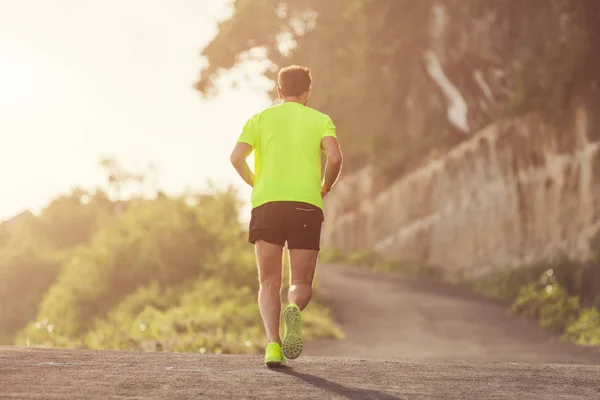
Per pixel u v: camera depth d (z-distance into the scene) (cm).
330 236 6794
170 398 529
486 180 4669
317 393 566
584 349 2225
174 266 3572
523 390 630
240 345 2062
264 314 712
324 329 2534
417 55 5350
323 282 4272
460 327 2823
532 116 4138
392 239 5753
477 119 5116
